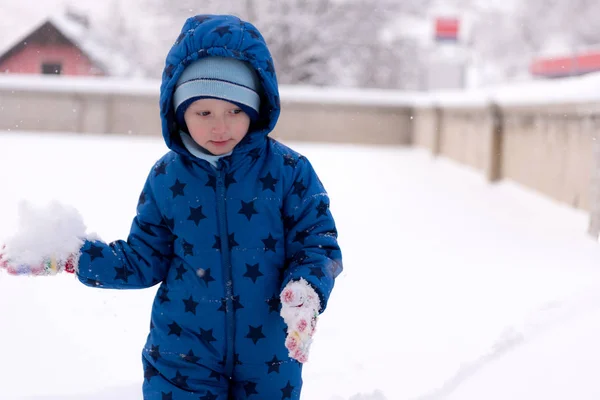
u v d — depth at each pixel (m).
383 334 3.64
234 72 1.90
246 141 1.95
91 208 7.24
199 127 1.90
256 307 1.92
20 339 3.45
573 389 2.29
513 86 10.36
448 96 13.48
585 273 4.93
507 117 9.68
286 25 25.06
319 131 17.12
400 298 4.35
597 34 28.08
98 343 3.44
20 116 16.39
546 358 2.60
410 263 5.33
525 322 3.32
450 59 19.05
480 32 29.89
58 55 30.91
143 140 15.66
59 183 8.87
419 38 26.78
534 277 4.85
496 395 2.42
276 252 1.95
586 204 6.98
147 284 1.99
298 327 1.67
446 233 6.56
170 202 1.97
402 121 17.16
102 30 32.16
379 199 8.63
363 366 3.16
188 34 1.91
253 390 1.94
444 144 13.91
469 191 9.45
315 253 1.90
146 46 28.05
